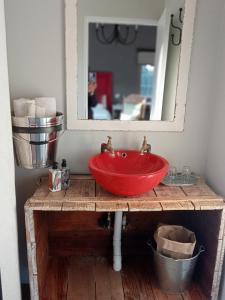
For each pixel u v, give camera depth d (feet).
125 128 5.36
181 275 5.11
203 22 4.95
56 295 5.16
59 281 5.49
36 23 4.74
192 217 5.82
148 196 4.69
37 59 4.91
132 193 4.39
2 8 3.79
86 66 5.54
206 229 5.17
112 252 6.19
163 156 5.62
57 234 5.98
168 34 5.63
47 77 5.01
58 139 5.05
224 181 4.85
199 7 4.88
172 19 5.40
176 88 5.23
